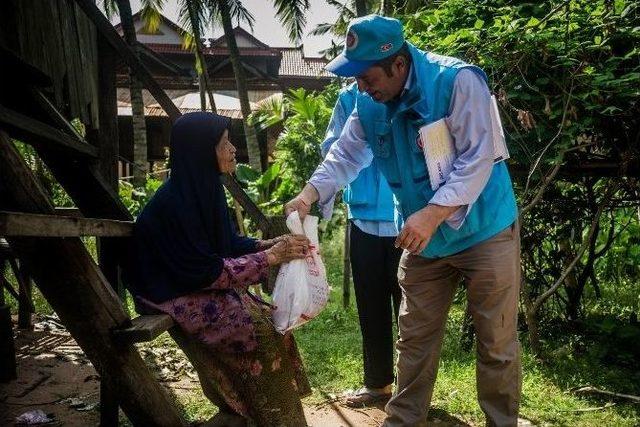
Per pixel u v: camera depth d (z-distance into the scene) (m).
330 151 2.99
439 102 2.40
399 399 2.79
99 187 3.11
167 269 2.58
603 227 5.93
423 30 4.55
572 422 3.14
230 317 2.58
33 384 3.75
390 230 3.31
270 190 12.60
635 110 3.71
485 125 2.36
